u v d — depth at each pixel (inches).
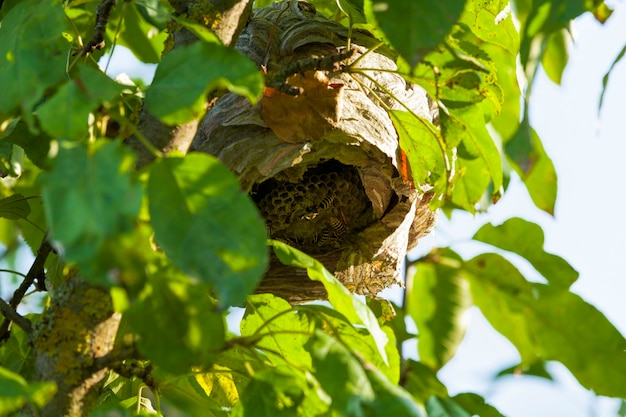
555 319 128.8
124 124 119.9
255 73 118.3
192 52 118.6
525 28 119.9
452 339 131.2
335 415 121.0
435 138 127.5
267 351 122.4
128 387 128.0
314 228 133.3
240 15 123.8
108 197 113.7
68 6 126.7
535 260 130.4
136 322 118.1
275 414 121.0
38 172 134.5
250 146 128.6
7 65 119.7
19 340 126.8
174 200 117.5
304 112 127.9
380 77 130.0
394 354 123.8
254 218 117.3
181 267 117.0
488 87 126.4
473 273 130.6
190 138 121.5
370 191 131.3
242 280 116.9
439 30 117.9
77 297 120.7
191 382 127.6
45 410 120.2
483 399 128.2
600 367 128.2
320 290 131.6
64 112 117.2
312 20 130.2
